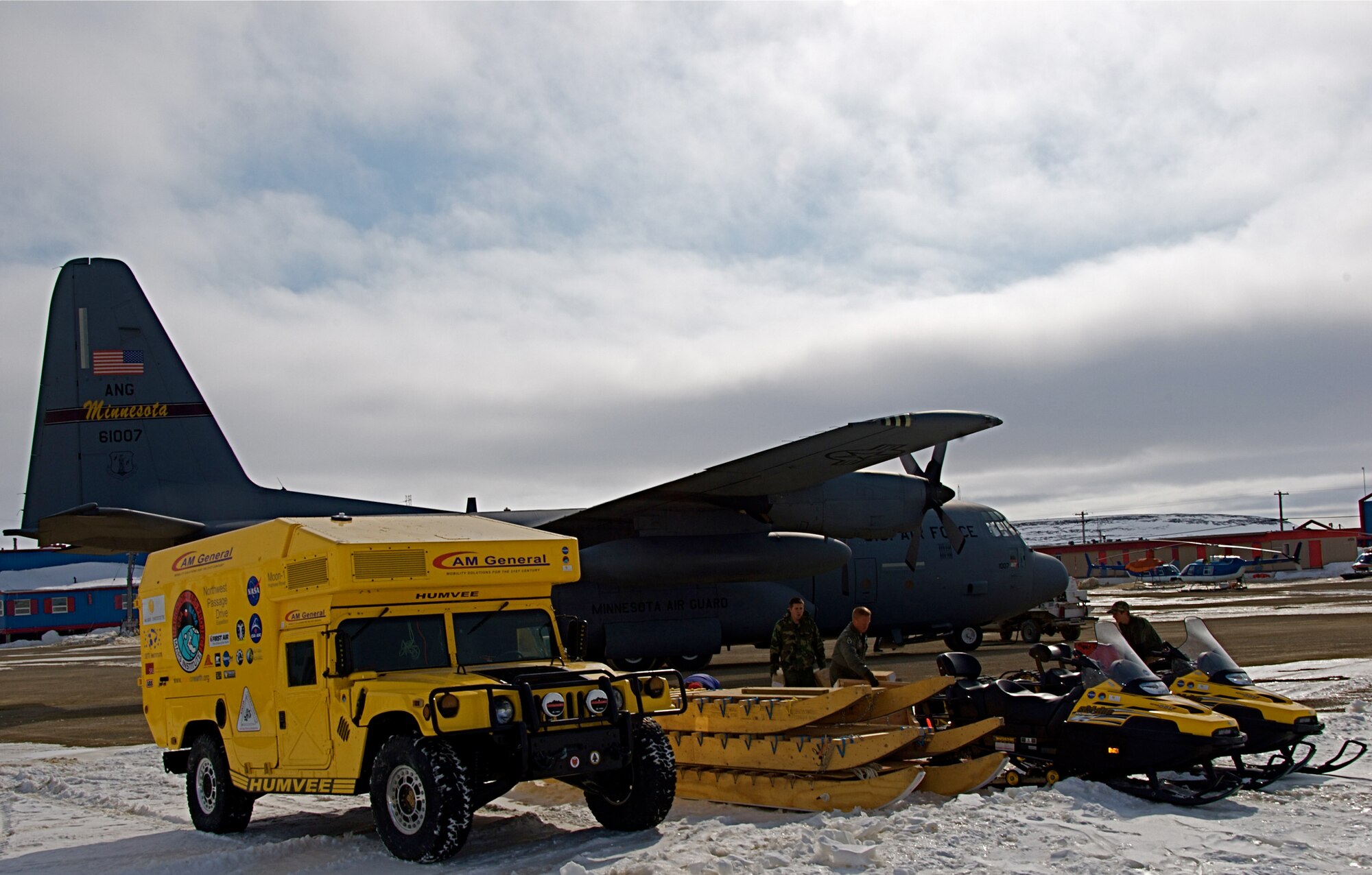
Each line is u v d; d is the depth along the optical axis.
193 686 9.25
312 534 7.78
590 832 7.82
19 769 12.59
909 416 15.86
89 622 63.06
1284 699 9.32
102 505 18.97
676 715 8.00
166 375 19.66
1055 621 30.84
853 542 23.97
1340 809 7.89
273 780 8.06
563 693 7.11
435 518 8.91
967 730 8.52
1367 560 80.94
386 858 7.17
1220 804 8.11
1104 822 7.45
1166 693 8.55
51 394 19.06
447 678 7.23
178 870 7.21
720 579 20.11
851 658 10.24
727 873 6.44
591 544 20.36
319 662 7.62
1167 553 106.44
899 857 6.66
